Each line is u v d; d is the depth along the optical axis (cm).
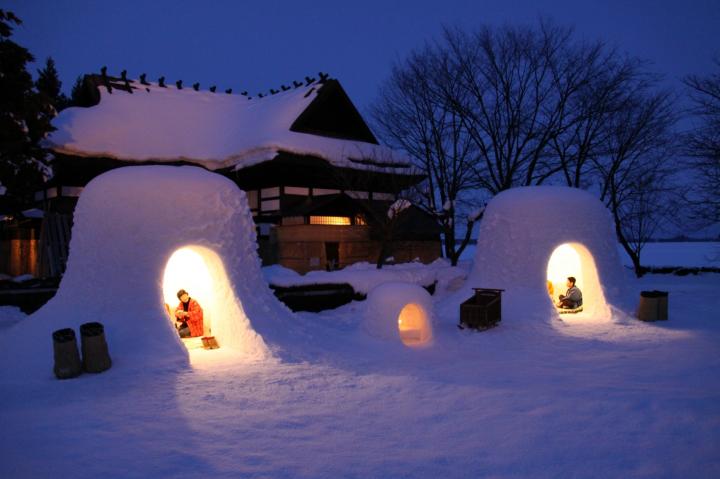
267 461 403
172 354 734
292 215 1686
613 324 1085
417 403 566
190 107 2341
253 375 686
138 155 1897
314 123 2128
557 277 1445
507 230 1235
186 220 843
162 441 446
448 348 902
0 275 1833
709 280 1962
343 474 378
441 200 2250
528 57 2109
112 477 374
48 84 2364
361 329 939
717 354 809
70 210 1817
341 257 1761
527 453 412
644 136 2158
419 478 370
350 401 576
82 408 540
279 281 1339
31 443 440
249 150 1895
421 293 945
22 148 1555
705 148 1916
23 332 780
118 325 764
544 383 646
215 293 880
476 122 2172
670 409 502
